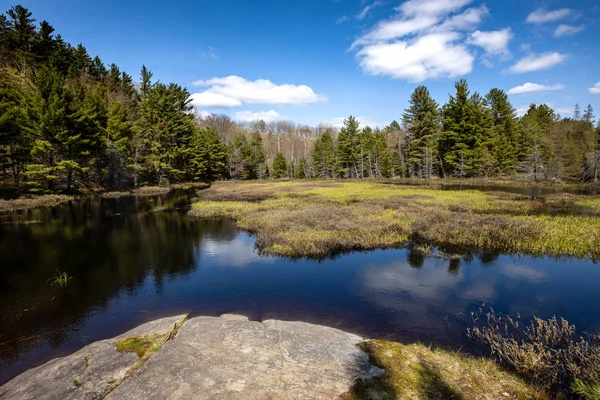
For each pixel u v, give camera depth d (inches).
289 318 289.9
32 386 180.7
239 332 237.5
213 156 2513.5
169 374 183.6
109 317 301.3
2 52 1820.9
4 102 1128.8
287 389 169.2
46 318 300.4
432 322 276.5
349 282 377.4
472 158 2110.0
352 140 2780.5
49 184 1259.2
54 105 1142.3
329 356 204.7
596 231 526.6
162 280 397.7
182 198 1295.5
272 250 498.9
